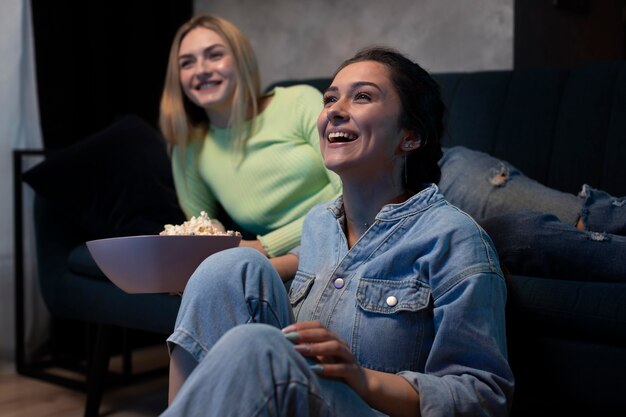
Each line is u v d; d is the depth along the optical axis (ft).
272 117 7.50
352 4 11.21
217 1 12.56
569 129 7.86
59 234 8.93
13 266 10.26
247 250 4.08
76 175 8.53
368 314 4.20
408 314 4.13
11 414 8.25
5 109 10.02
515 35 9.94
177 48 7.73
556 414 5.38
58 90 10.91
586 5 12.01
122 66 11.64
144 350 11.56
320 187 7.39
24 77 10.28
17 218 9.84
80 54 11.18
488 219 6.05
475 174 6.96
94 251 4.94
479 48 10.19
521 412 5.59
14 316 10.25
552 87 8.16
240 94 7.43
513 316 5.26
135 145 9.01
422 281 4.16
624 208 6.07
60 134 10.98
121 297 7.83
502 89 8.45
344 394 3.61
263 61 12.19
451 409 3.75
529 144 8.07
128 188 8.55
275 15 11.99
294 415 3.31
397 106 4.52
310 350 3.60
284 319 4.04
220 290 3.92
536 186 6.75
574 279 5.57
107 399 8.95
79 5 11.12
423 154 4.72
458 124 8.52
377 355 4.15
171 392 3.99
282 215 7.43
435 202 4.37
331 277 4.42
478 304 3.96
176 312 7.23
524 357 5.27
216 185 7.75
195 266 4.86
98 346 8.18
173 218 8.61
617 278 5.41
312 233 4.78
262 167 7.38
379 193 4.58
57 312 8.77
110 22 11.45
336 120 4.51
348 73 4.59
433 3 10.51
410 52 10.76
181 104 7.80
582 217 6.17
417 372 3.92
